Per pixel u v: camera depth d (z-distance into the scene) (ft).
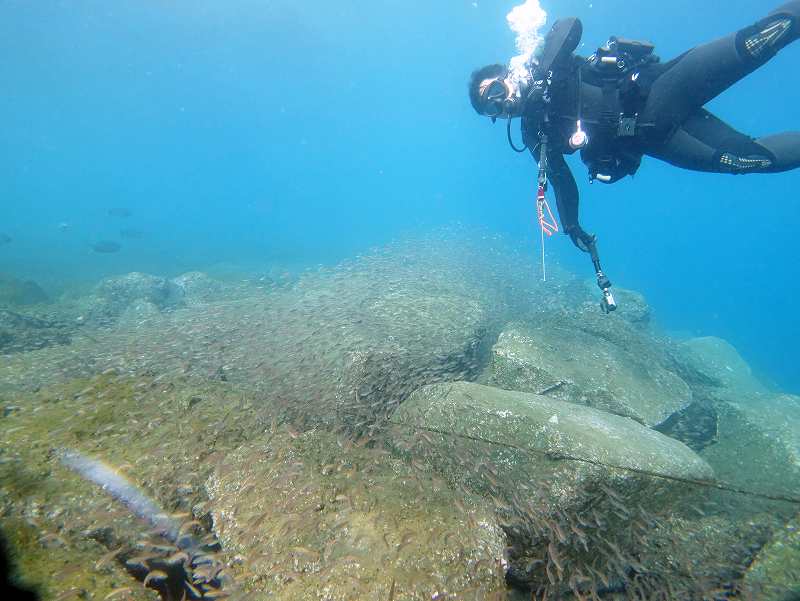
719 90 11.48
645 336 28.27
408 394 15.90
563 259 120.78
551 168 14.64
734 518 12.74
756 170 11.91
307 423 14.11
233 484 10.35
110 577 8.20
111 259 87.51
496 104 13.38
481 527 9.41
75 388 13.92
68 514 9.34
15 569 7.69
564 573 10.68
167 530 9.52
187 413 13.28
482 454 12.36
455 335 20.54
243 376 16.92
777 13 10.60
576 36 12.55
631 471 11.15
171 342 20.22
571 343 20.53
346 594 7.81
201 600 8.84
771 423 18.22
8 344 24.41
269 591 8.02
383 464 11.54
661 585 10.65
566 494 11.07
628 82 11.94
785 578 10.53
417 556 8.54
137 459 10.97
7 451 10.60
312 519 9.29
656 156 13.01
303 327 21.71
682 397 19.24
